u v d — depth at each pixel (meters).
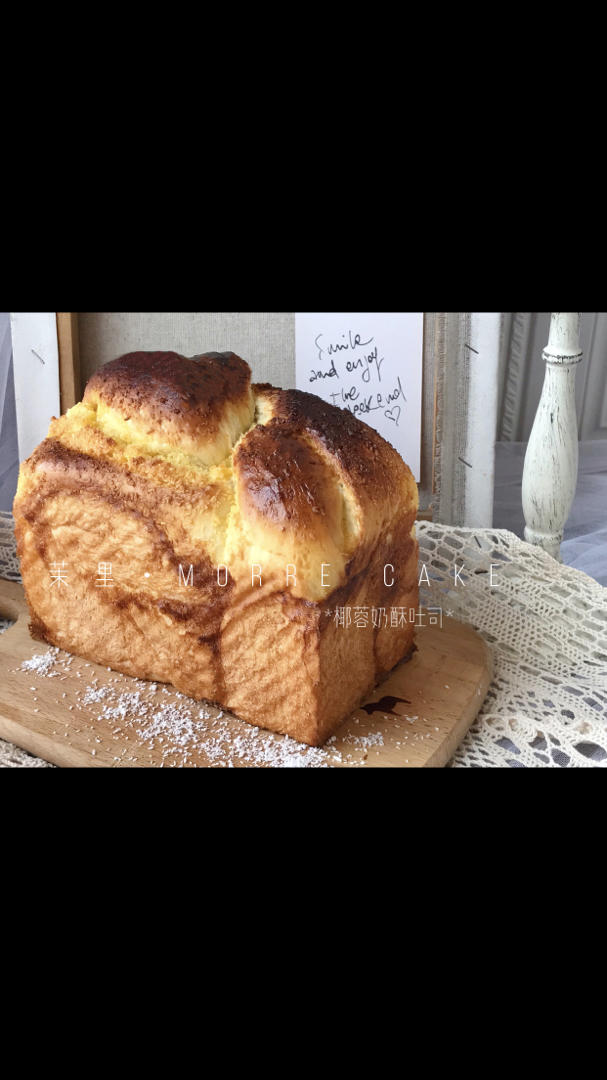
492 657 0.69
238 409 0.63
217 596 0.59
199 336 0.86
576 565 0.92
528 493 0.77
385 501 0.61
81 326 0.87
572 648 0.71
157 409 0.61
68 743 0.60
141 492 0.60
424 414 0.85
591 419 1.17
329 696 0.59
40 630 0.70
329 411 0.64
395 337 0.83
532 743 0.62
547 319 1.12
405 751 0.59
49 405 0.87
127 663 0.66
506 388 1.16
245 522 0.57
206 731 0.61
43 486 0.64
